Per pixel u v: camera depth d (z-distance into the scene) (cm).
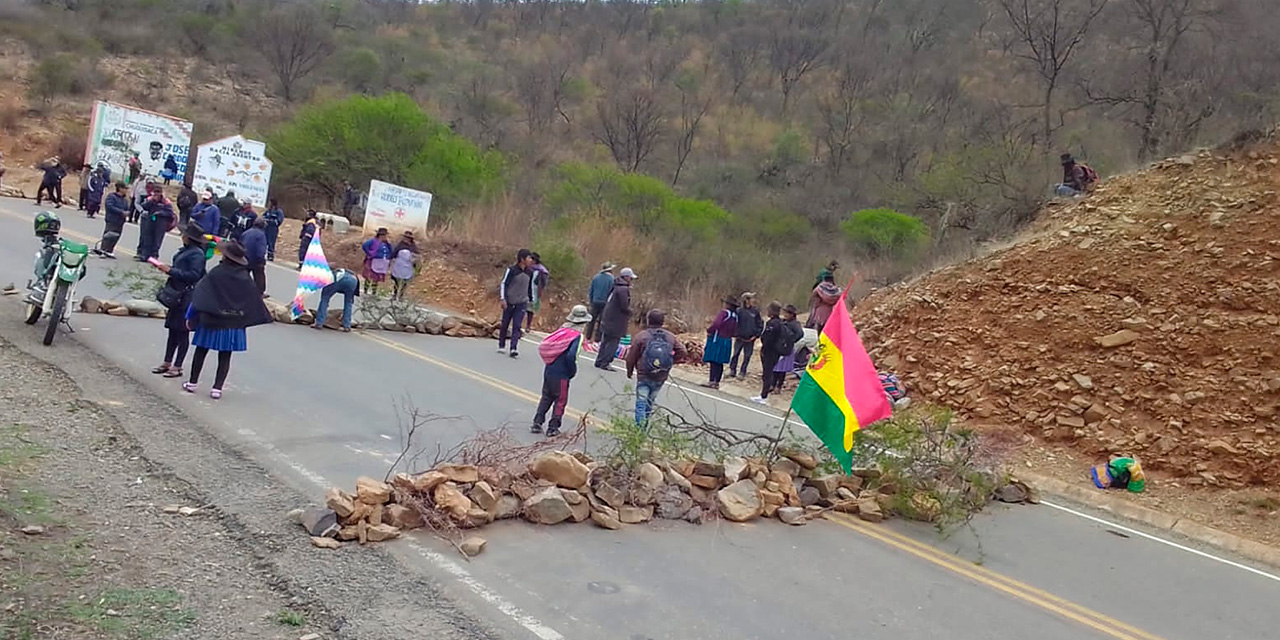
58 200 2762
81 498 660
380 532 684
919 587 764
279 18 6250
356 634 534
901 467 990
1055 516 1107
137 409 905
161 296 1038
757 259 3256
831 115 5803
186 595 544
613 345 1703
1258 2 2869
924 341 1716
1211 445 1301
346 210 3359
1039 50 4431
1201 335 1441
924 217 3638
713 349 1714
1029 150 3158
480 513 750
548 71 6662
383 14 8612
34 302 1157
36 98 4503
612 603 635
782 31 7638
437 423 1052
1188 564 973
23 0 6047
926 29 6788
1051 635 696
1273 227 1528
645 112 5762
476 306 2439
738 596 683
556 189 3731
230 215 2258
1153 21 3047
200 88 5394
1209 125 2184
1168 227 1623
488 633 562
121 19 6197
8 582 518
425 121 3609
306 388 1127
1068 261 1661
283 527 675
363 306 1748
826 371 935
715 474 905
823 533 885
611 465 875
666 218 3516
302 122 3619
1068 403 1456
